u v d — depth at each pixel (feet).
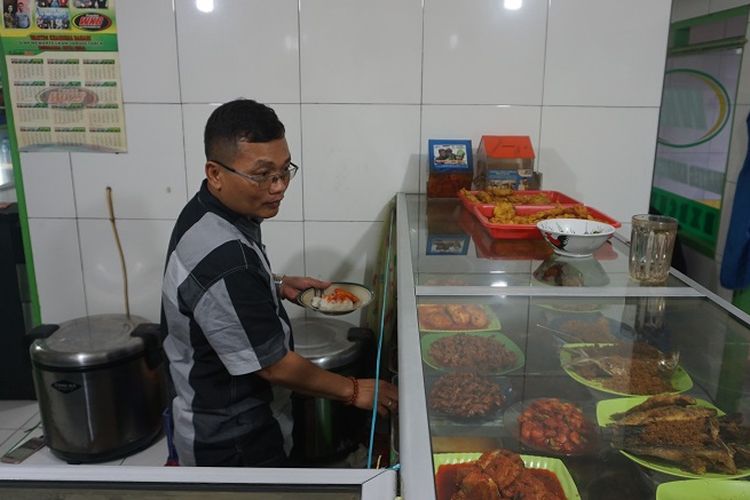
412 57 6.60
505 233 4.88
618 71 6.61
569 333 3.19
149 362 6.90
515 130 6.81
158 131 6.86
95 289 7.43
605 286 3.81
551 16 6.47
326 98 6.72
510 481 2.09
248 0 6.47
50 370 6.45
